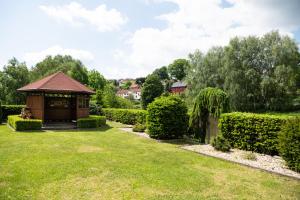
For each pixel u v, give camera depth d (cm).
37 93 1958
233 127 1163
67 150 1087
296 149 796
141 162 902
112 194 608
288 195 621
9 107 2477
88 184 670
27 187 641
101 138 1447
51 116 2203
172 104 1411
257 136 1063
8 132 1630
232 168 845
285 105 3641
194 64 4288
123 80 15175
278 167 852
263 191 644
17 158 928
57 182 680
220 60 4084
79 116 2052
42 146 1167
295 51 3697
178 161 927
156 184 679
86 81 5012
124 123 2325
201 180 718
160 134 1405
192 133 1469
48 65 5512
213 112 1302
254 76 3731
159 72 11481
